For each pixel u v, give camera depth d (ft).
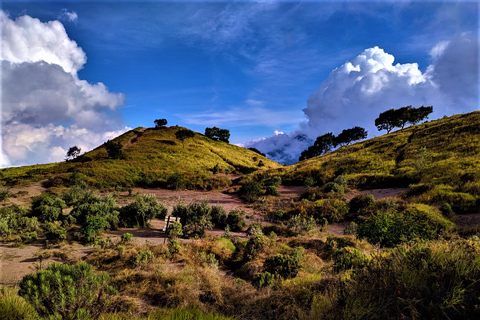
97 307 15.29
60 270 16.30
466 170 89.15
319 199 89.76
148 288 21.74
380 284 10.89
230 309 17.94
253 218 78.79
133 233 56.13
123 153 200.54
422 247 13.52
